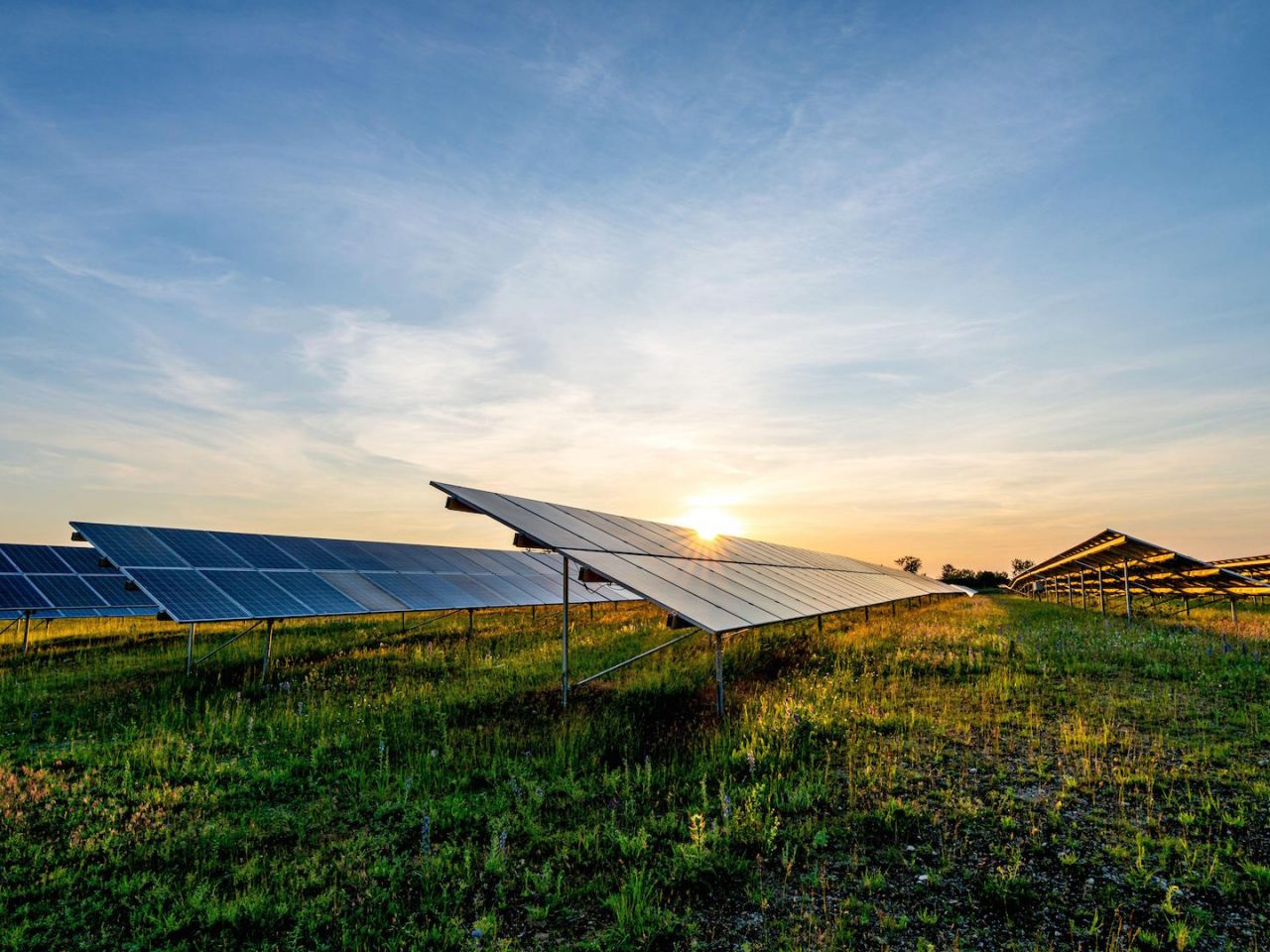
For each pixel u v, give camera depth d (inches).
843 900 223.1
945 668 573.0
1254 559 1182.9
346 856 254.5
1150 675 535.5
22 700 473.4
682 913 218.8
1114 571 1157.7
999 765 340.2
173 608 537.6
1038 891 228.2
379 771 339.6
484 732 398.0
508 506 514.6
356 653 677.9
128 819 286.4
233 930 211.0
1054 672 546.9
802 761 341.7
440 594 834.8
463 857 256.5
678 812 289.9
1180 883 231.1
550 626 926.4
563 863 250.5
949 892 229.0
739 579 641.0
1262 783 305.4
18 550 863.7
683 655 656.4
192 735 395.2
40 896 228.8
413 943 203.0
